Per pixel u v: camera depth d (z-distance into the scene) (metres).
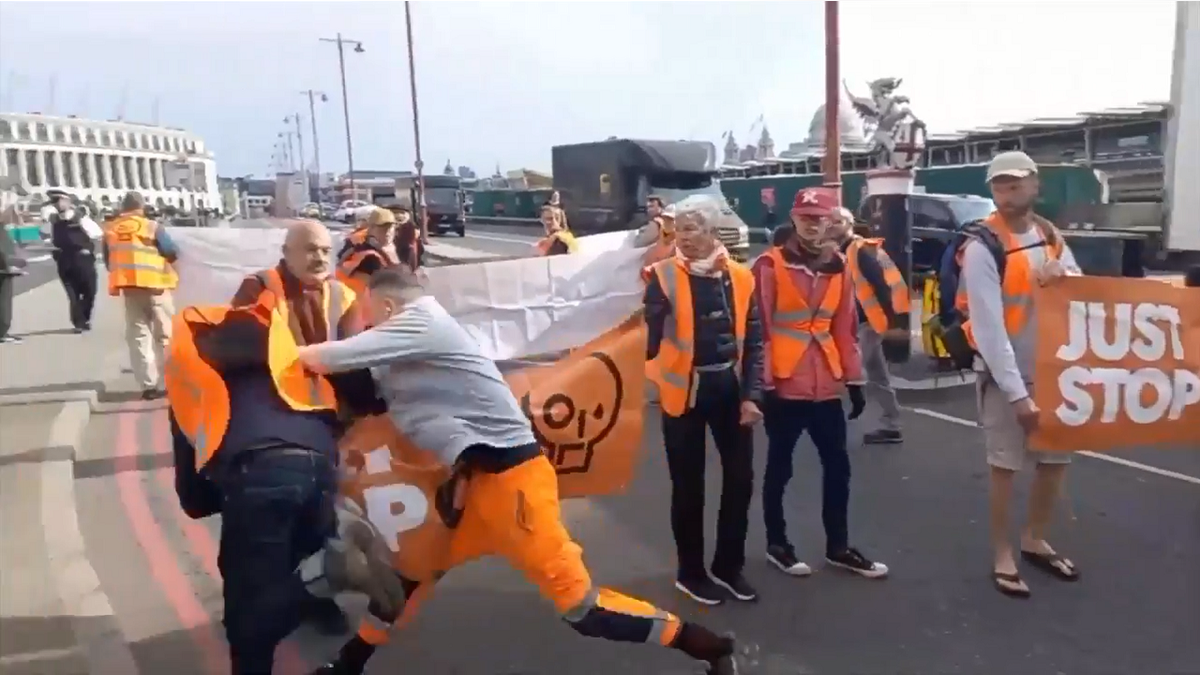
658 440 7.45
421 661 3.90
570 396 3.90
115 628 4.03
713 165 25.00
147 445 7.05
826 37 9.70
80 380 8.88
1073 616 4.19
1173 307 4.45
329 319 3.68
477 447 3.16
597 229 26.17
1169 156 6.80
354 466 3.31
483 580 4.71
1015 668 3.75
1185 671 3.71
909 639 4.01
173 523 5.50
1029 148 25.25
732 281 4.20
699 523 4.40
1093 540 5.04
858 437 7.31
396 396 3.24
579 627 3.26
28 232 37.78
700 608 4.35
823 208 4.41
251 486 2.98
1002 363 4.20
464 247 32.50
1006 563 4.48
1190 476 6.05
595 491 4.00
